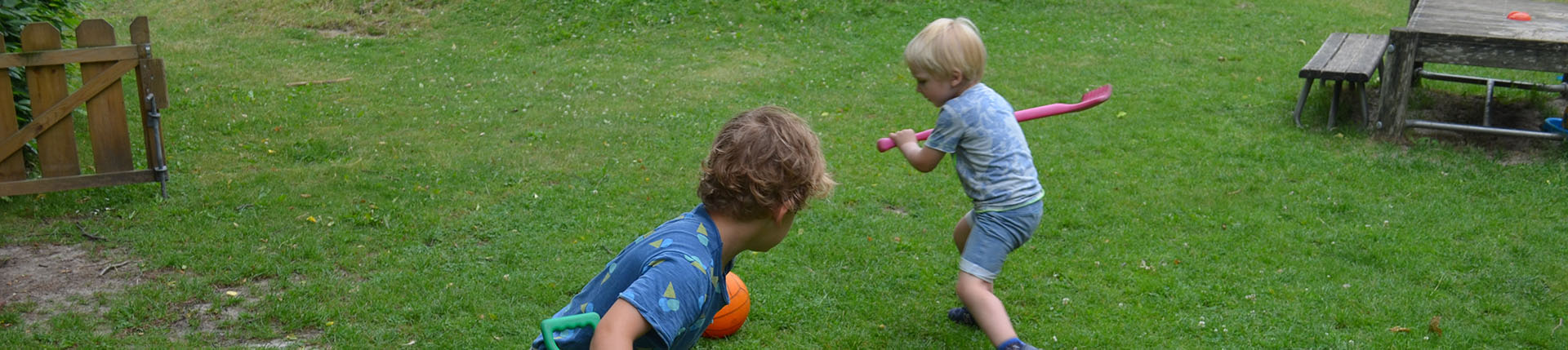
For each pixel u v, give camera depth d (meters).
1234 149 6.27
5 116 4.81
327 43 10.30
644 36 10.16
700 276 1.84
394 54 9.75
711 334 3.58
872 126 7.00
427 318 3.76
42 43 4.78
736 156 1.92
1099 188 5.50
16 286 4.06
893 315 3.86
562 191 5.42
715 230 1.96
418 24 10.95
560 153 6.21
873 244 4.61
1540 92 7.81
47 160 4.95
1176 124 6.91
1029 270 4.29
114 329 3.64
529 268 4.30
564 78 8.55
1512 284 4.15
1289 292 4.06
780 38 9.95
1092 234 4.76
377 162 5.96
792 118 2.00
